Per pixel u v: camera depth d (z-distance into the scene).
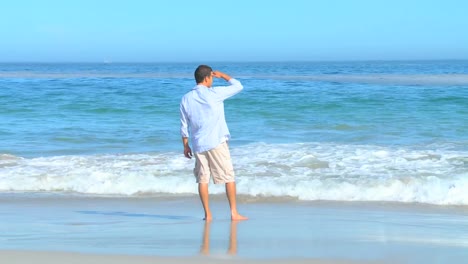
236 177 14.60
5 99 33.31
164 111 28.77
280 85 45.56
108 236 9.30
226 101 30.86
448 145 19.06
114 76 77.31
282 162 16.45
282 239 9.04
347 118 25.48
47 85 46.44
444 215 11.39
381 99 31.05
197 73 10.51
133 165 16.48
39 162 17.14
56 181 14.84
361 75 77.12
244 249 8.26
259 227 10.13
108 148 19.75
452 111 26.81
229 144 19.73
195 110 10.38
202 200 10.84
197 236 9.30
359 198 13.07
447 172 14.84
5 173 15.71
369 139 20.50
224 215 11.52
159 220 10.96
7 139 21.61
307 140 20.47
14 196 13.74
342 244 8.62
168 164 16.59
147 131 23.06
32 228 10.10
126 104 30.97
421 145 19.09
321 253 8.00
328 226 10.23
